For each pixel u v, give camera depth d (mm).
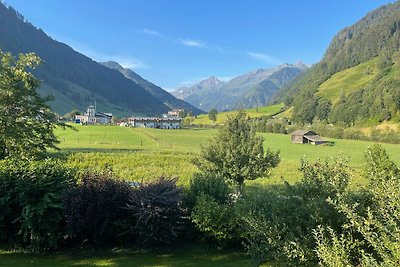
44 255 12766
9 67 18000
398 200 5855
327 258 6148
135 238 13820
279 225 8031
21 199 12430
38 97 18531
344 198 7332
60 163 14938
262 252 9055
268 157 21609
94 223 12805
